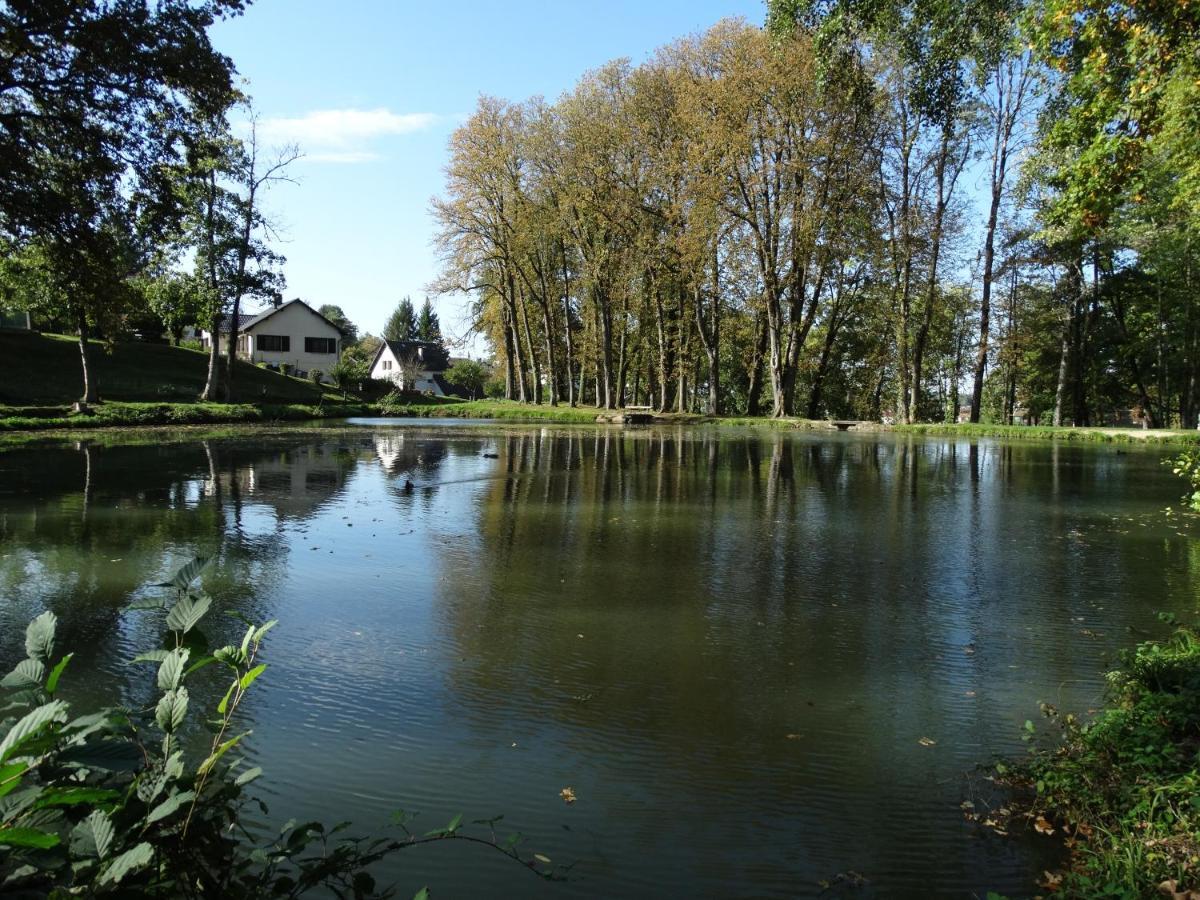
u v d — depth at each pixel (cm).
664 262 3831
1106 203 793
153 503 1241
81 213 1778
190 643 252
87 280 1894
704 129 3216
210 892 225
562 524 1109
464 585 776
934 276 3459
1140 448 2553
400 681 530
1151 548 973
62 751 203
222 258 3622
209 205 3525
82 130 1714
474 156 4306
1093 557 919
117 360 4184
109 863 190
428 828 356
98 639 597
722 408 6391
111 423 2955
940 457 2197
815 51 1320
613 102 3878
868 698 512
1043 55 830
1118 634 638
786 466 1912
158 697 489
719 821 368
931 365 5503
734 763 424
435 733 453
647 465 1900
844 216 3194
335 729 455
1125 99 766
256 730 450
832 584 793
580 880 321
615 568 853
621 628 649
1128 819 342
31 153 1702
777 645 611
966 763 426
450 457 2058
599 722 473
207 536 988
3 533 994
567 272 4803
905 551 949
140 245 2078
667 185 3644
